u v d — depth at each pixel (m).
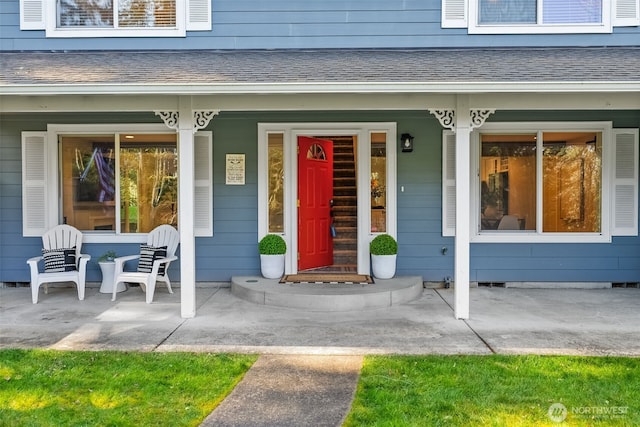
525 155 6.91
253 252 6.95
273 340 4.54
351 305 5.65
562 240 6.87
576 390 3.41
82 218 7.06
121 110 5.11
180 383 3.56
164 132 6.95
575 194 6.93
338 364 3.93
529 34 6.66
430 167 6.88
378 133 6.91
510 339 4.55
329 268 7.39
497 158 6.91
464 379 3.60
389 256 6.57
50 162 6.90
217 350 4.27
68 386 3.50
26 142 6.90
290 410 3.14
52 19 6.72
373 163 6.93
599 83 4.57
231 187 6.93
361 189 6.88
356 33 6.72
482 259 6.94
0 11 6.73
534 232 6.92
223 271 6.95
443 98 5.05
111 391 3.42
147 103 5.12
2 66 5.73
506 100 5.01
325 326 4.99
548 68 5.35
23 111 5.06
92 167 7.03
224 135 6.91
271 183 6.98
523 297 6.30
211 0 6.74
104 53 6.64
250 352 4.22
